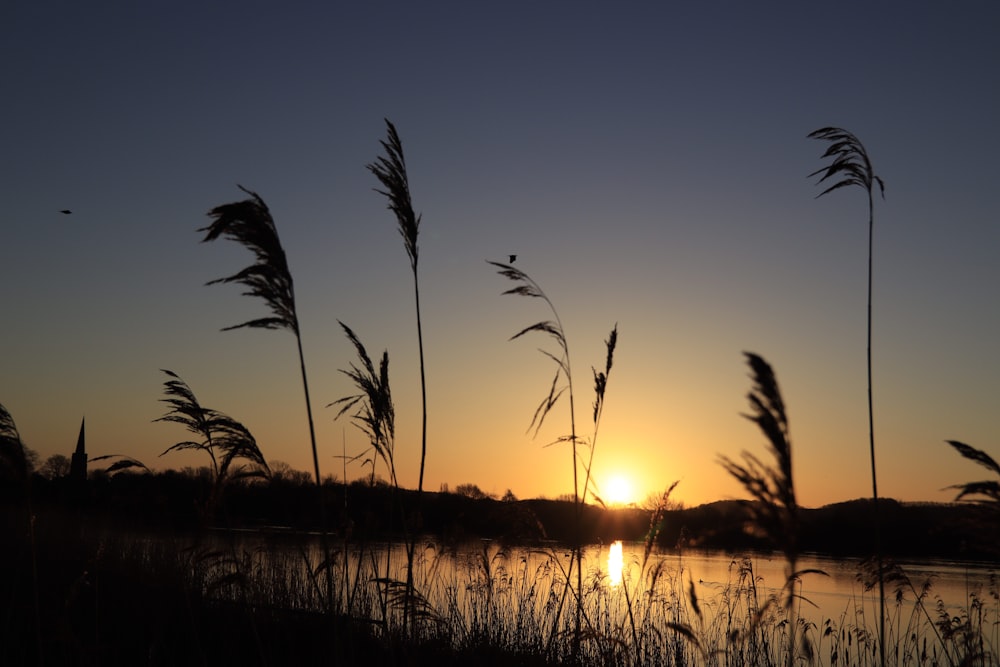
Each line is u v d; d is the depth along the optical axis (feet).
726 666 33.88
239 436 23.62
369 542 31.94
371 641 27.73
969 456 16.55
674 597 41.96
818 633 47.19
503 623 36.73
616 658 29.50
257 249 18.37
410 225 23.18
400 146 23.02
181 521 38.17
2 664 28.19
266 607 33.01
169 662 29.68
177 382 24.57
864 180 20.04
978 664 24.86
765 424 12.27
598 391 26.05
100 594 38.73
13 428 22.07
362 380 25.57
